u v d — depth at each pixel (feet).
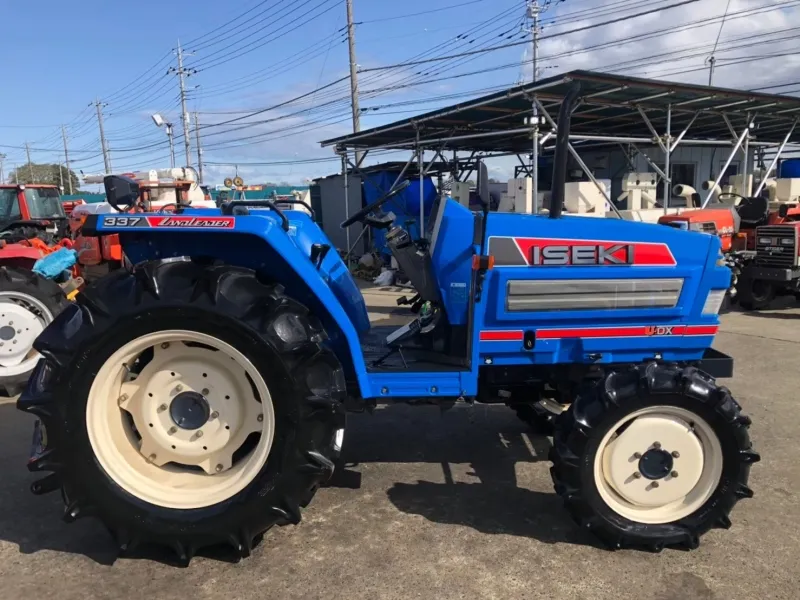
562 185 9.03
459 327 9.46
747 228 28.86
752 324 23.40
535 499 9.71
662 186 44.50
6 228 29.53
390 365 9.24
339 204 49.96
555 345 9.13
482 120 33.09
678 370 8.19
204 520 7.73
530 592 7.35
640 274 9.05
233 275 7.85
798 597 7.23
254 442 8.41
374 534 8.66
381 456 11.43
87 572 7.80
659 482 8.20
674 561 7.99
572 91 8.79
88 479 7.70
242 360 7.66
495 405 14.24
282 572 7.77
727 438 8.07
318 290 8.27
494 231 8.89
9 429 12.89
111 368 7.76
